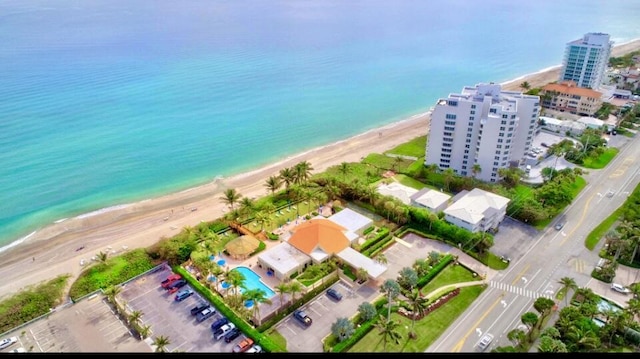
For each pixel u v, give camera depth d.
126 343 99.88
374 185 169.62
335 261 125.19
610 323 98.25
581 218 149.62
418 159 196.25
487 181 171.88
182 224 151.25
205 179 184.88
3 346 98.31
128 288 117.75
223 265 125.88
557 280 119.81
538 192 156.50
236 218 143.88
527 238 138.75
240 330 102.69
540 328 101.62
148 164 195.00
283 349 96.94
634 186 170.25
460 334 101.75
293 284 107.25
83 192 171.62
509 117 158.75
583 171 181.62
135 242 140.50
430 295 113.31
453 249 132.62
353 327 98.50
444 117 171.12
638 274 122.25
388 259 128.38
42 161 191.38
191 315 108.00
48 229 149.25
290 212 153.62
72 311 110.25
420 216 141.50
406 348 97.31
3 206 160.62
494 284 118.19
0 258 134.38
